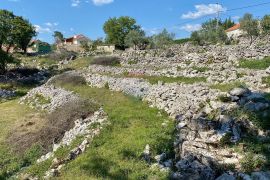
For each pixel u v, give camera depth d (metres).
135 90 22.33
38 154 16.53
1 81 42.47
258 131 12.25
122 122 16.45
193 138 12.65
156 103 19.05
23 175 13.82
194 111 15.05
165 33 51.44
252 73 19.70
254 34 46.19
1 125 22.55
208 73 22.34
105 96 23.91
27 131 20.08
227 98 14.34
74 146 14.71
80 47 86.12
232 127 12.45
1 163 16.08
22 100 31.19
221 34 49.00
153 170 11.62
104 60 39.41
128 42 58.94
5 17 54.72
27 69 49.78
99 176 11.83
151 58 35.50
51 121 20.08
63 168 13.07
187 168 11.25
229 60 25.81
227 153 11.42
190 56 30.44
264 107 13.01
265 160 10.58
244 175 10.04
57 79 31.95
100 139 14.72
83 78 30.84
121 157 12.87
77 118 19.02
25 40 76.62
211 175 10.58
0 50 46.81
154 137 14.00
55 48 98.75
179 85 19.56
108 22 88.00
